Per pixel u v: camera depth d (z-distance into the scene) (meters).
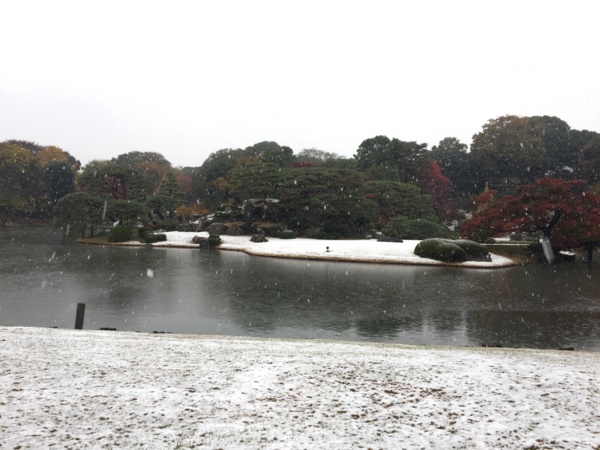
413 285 22.75
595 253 38.81
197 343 8.85
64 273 25.16
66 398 4.89
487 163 82.88
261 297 18.83
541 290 21.44
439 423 4.53
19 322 13.70
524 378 6.25
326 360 7.21
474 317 15.48
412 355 8.00
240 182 54.34
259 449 3.83
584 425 4.55
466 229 38.59
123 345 8.09
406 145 76.69
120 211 51.53
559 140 84.69
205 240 46.38
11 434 3.94
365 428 4.36
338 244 40.59
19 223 86.81
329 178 54.25
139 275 24.95
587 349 11.56
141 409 4.66
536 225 37.03
